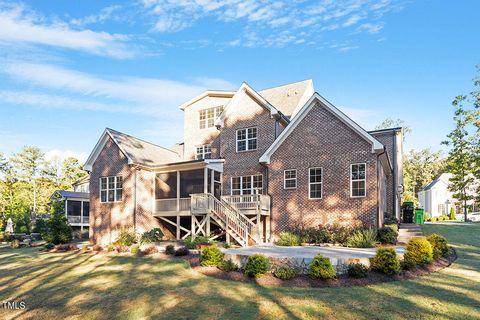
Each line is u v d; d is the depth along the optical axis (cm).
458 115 3484
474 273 1083
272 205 1938
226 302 820
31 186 5478
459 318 684
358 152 1711
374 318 692
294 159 1897
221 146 2292
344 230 1666
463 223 2859
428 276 1041
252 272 1038
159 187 2412
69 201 3597
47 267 1423
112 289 1000
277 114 2078
